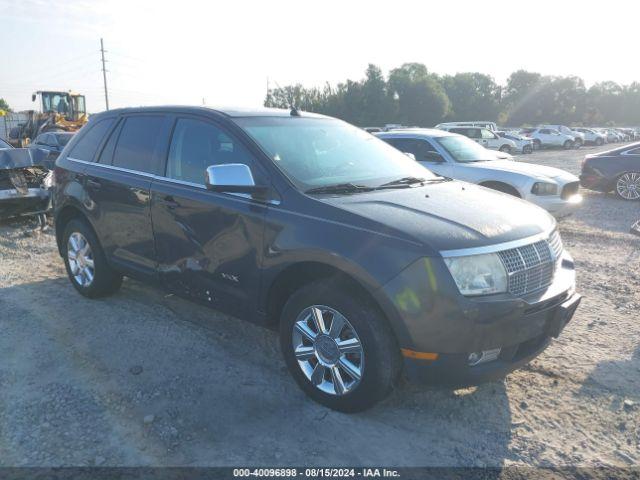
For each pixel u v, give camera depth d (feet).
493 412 11.35
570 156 100.83
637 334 15.23
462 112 322.55
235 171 11.42
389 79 259.39
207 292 13.09
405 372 10.19
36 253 23.35
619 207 38.14
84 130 17.49
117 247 15.47
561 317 10.82
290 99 236.02
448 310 9.51
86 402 11.39
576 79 360.69
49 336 14.61
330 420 10.91
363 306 10.30
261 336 14.87
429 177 14.52
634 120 380.37
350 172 13.25
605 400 11.83
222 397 11.69
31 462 9.48
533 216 11.88
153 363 13.19
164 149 14.26
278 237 11.25
